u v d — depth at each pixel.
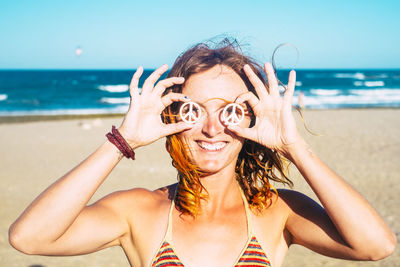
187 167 1.85
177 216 1.85
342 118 25.77
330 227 1.80
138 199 1.97
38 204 1.64
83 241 1.75
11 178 11.48
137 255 1.86
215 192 1.88
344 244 1.73
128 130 1.77
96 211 1.83
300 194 2.03
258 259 1.76
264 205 1.92
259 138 1.81
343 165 12.33
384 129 20.14
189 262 1.74
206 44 1.97
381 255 1.66
